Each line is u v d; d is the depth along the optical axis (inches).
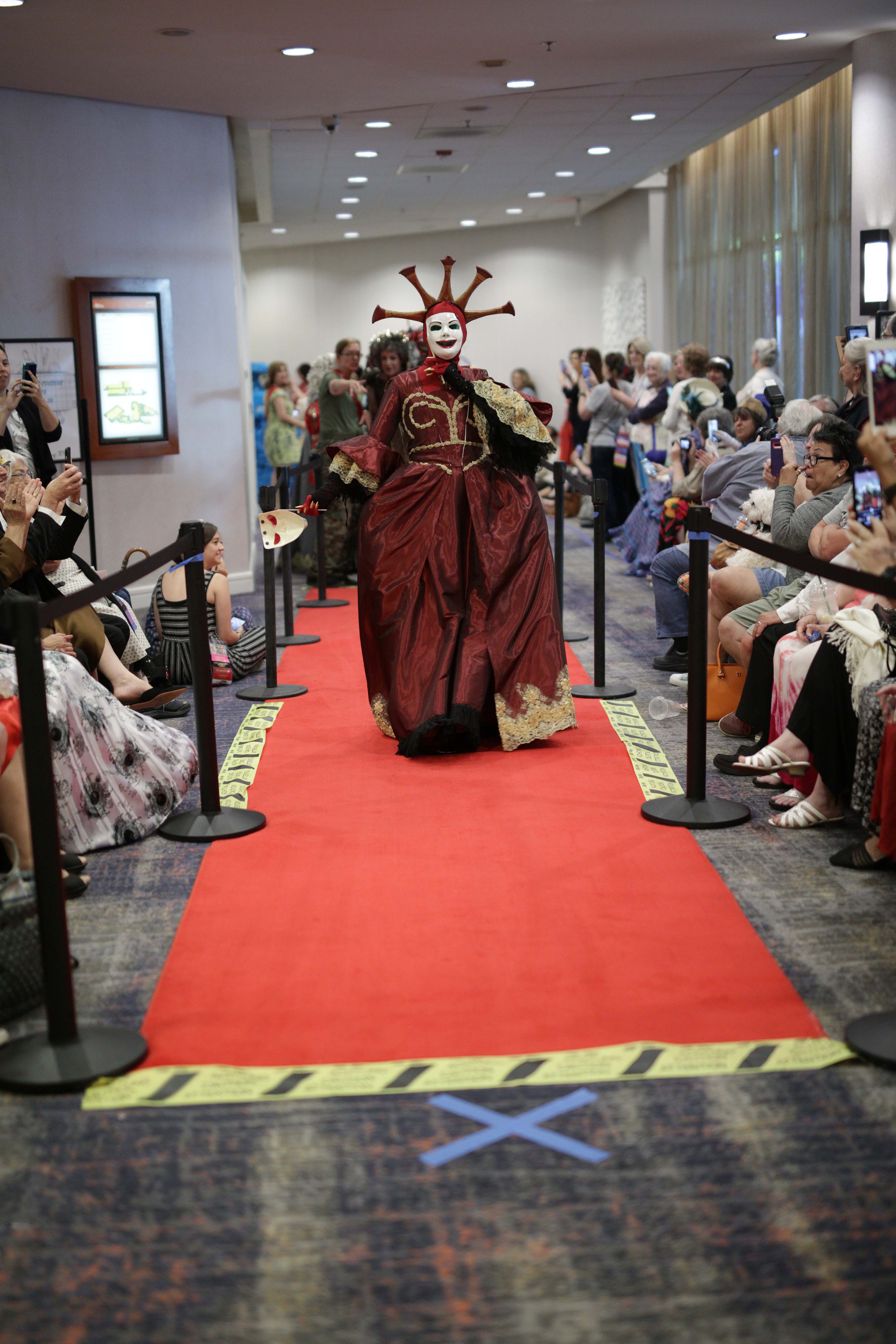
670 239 561.0
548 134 404.2
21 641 89.8
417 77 311.9
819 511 170.2
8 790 118.8
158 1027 99.3
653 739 181.3
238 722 197.6
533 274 689.6
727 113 376.8
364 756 176.2
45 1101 90.3
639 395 385.1
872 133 293.0
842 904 120.3
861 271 298.0
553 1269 71.0
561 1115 86.1
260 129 360.5
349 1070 92.3
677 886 125.3
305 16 244.8
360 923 118.6
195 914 121.7
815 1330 65.9
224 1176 80.6
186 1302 69.2
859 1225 73.9
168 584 219.5
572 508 494.0
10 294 294.4
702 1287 69.2
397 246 714.8
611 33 276.5
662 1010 100.0
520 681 175.6
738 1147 81.8
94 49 258.5
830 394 397.7
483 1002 102.0
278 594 331.0
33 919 104.0
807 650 148.9
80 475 173.0
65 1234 75.3
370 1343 65.8
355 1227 75.1
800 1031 96.1
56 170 297.4
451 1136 84.1
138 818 145.1
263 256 737.6
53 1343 66.5
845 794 141.0
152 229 315.3
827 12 267.0
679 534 282.7
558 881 127.6
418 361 321.7
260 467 567.8
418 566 180.4
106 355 305.4
